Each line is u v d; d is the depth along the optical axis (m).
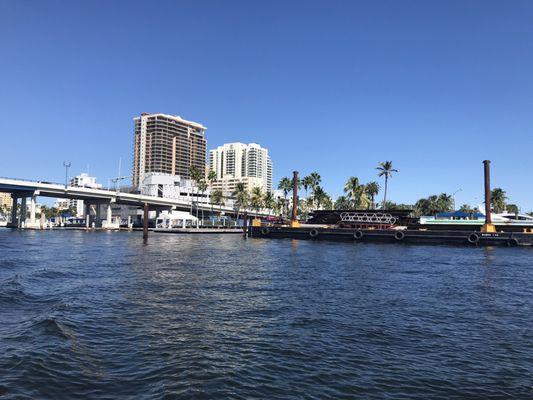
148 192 184.62
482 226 68.38
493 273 29.80
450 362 10.98
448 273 29.66
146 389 8.85
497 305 18.58
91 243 65.25
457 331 14.12
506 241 62.94
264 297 19.92
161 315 15.86
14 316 15.16
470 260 40.00
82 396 8.48
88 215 157.38
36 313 15.75
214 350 11.62
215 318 15.52
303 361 10.86
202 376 9.58
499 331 14.20
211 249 53.50
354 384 9.38
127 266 32.47
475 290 22.47
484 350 12.05
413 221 81.50
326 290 22.09
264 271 30.23
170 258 39.88
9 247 53.72
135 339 12.59
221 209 174.25
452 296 20.64
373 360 11.04
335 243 70.06
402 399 8.63
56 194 137.25
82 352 11.19
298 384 9.31
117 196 146.25
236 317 15.73
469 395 8.90
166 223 153.38
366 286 23.55
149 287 22.38
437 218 83.25
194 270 30.38
